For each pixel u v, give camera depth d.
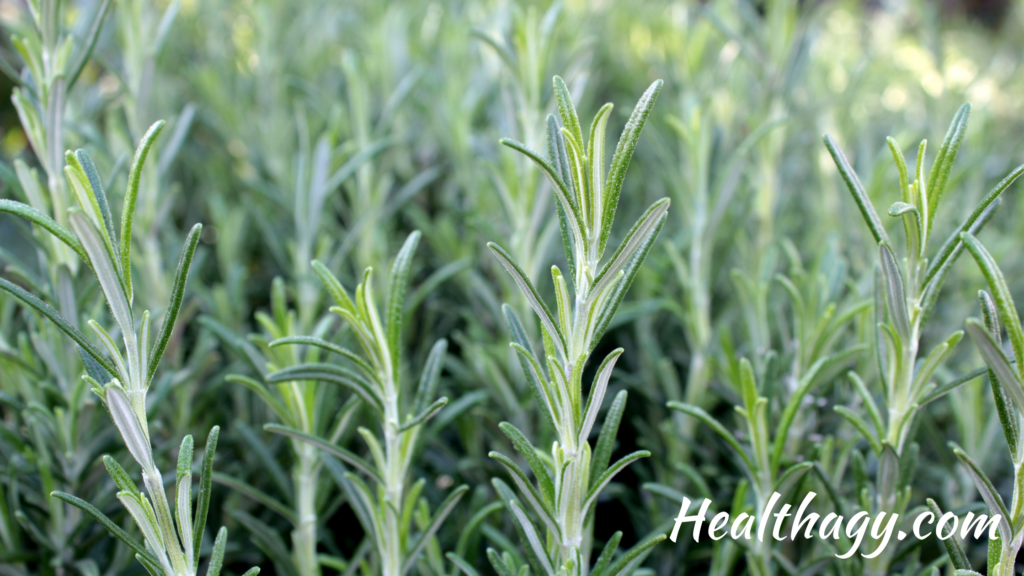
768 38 2.77
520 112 2.26
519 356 1.34
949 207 3.12
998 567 1.20
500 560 1.39
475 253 2.91
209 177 3.36
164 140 2.51
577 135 1.11
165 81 3.75
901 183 1.24
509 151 2.30
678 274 2.52
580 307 1.19
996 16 6.24
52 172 1.70
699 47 3.38
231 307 2.46
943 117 3.19
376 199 2.72
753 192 2.61
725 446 2.11
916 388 1.41
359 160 2.47
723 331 1.93
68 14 3.30
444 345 1.64
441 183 3.52
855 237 2.79
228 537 2.11
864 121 3.49
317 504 1.85
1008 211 3.42
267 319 1.80
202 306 2.68
